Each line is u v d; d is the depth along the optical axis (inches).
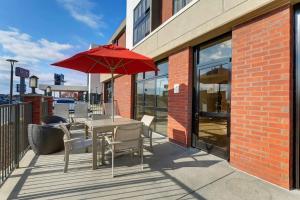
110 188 133.9
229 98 184.1
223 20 171.9
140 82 400.5
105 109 463.8
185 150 222.2
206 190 130.5
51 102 386.3
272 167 138.3
